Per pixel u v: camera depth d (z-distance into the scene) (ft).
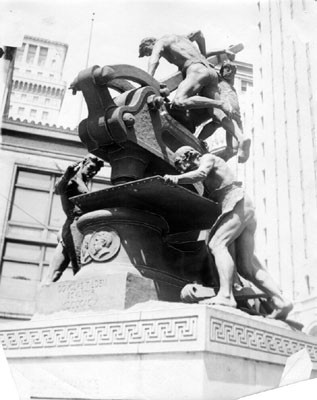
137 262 12.55
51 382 10.86
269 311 13.83
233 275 12.51
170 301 12.50
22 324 11.95
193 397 9.36
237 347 10.39
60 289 12.36
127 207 13.02
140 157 13.17
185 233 14.92
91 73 12.18
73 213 14.05
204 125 16.01
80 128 13.00
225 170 12.64
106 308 11.46
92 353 10.69
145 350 10.11
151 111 13.44
